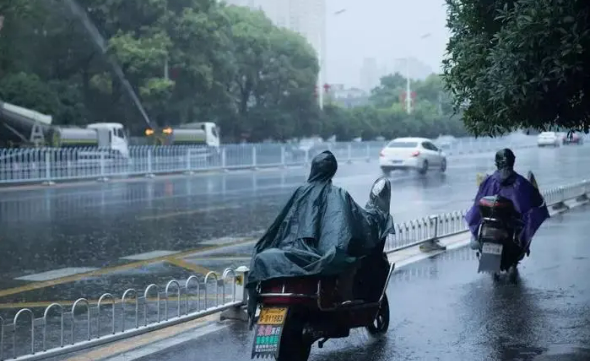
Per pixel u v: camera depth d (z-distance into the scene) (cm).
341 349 761
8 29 3831
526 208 1088
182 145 4256
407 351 751
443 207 2180
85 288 1098
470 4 818
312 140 5894
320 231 647
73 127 3862
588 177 3158
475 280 1102
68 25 4066
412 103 8125
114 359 734
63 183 3170
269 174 3919
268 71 5331
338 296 668
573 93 730
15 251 1426
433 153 3641
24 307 977
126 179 3459
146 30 4166
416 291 1027
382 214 751
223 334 829
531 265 1208
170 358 736
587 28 674
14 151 3008
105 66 4288
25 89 3859
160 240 1570
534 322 854
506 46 702
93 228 1753
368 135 6644
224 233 1678
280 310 628
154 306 973
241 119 5253
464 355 733
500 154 1109
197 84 4338
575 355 723
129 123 4569
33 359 684
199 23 4244
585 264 1210
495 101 728
